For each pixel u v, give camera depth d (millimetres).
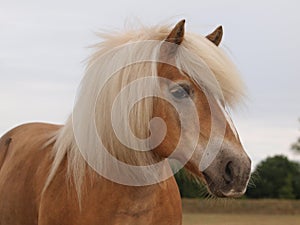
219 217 25719
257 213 30141
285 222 21953
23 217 4191
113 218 3643
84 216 3641
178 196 3936
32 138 4668
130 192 3625
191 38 3455
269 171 36750
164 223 3768
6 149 4957
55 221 3752
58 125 4992
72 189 3689
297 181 36594
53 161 3957
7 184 4402
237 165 3213
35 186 4047
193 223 20703
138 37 3664
